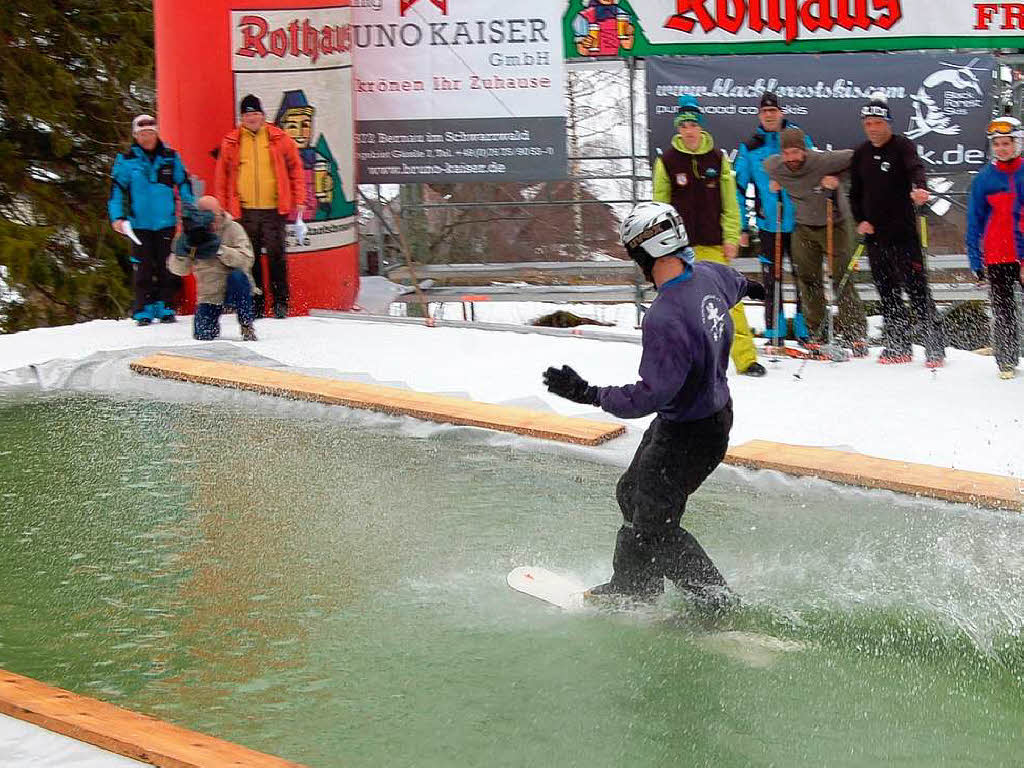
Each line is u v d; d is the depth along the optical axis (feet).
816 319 32.30
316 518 20.44
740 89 35.86
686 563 15.99
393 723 13.53
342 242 38.78
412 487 22.16
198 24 37.01
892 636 15.70
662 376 14.66
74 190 55.72
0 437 25.38
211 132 37.52
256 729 13.41
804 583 17.43
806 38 35.83
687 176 29.40
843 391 27.55
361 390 28.07
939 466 22.02
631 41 36.63
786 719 13.57
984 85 35.24
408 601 16.99
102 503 21.18
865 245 30.19
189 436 25.52
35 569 18.20
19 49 53.47
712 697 14.10
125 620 16.40
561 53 37.32
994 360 30.27
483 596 17.13
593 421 25.45
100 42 56.95
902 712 13.69
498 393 28.43
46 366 30.78
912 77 35.40
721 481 22.22
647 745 13.00
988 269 27.81
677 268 15.07
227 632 16.03
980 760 12.62
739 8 35.86
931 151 35.78
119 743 12.19
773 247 32.76
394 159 38.81
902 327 30.01
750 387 28.22
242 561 18.53
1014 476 21.52
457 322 36.47
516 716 13.67
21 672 14.84
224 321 37.42
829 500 21.08
